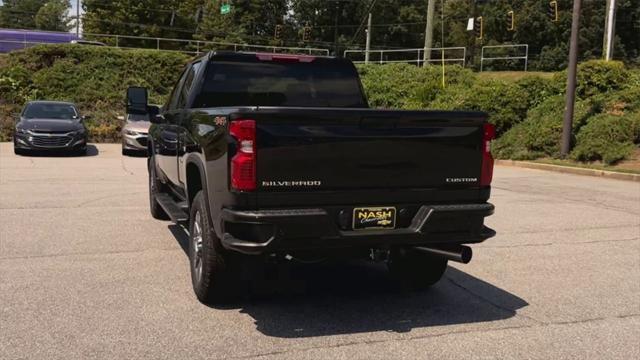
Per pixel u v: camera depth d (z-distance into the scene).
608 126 18.39
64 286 5.41
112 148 21.80
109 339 4.23
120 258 6.44
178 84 7.41
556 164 18.00
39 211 9.01
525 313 5.02
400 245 4.67
